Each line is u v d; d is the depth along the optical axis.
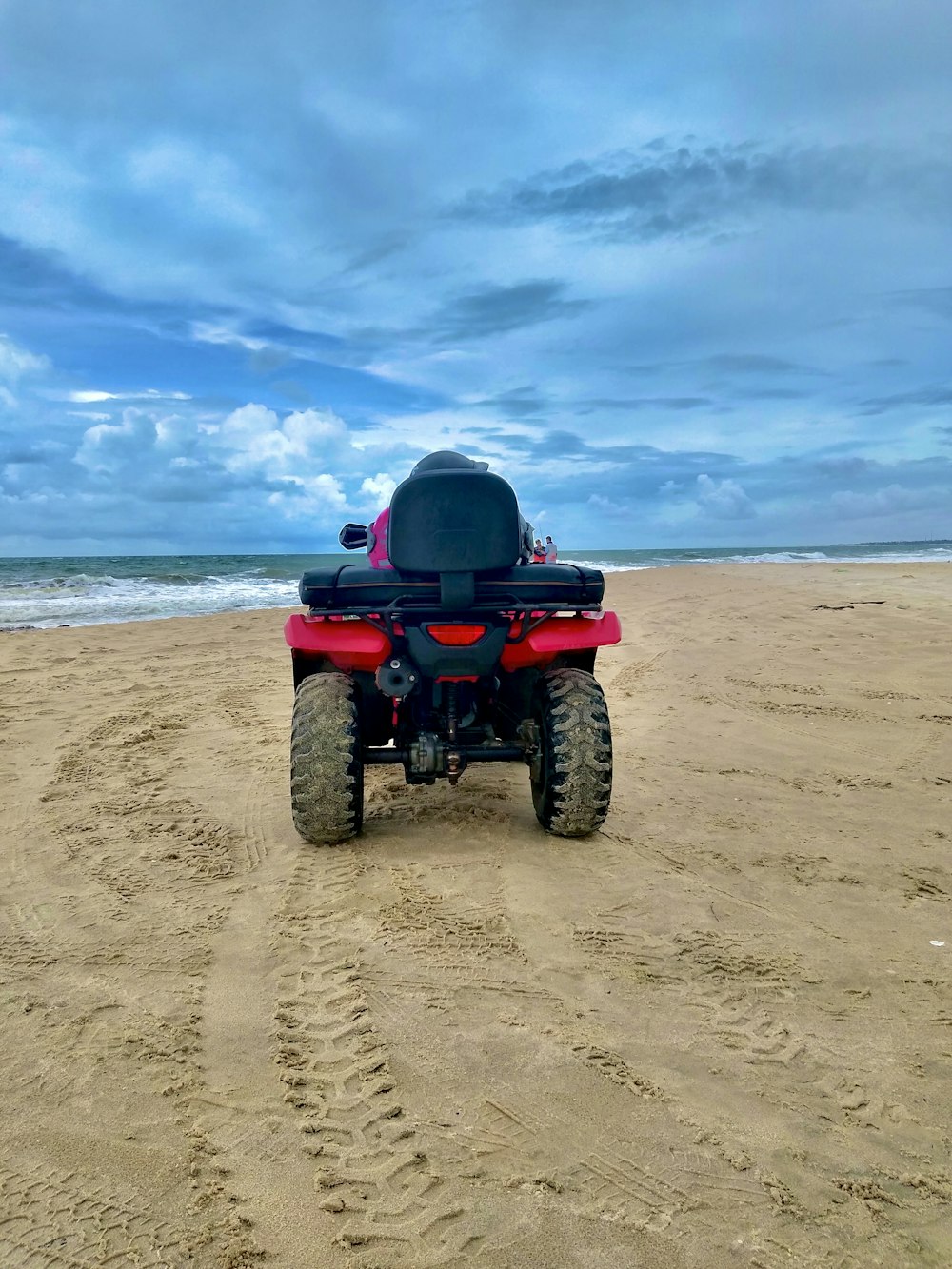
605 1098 2.13
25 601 16.97
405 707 4.23
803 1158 1.92
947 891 3.47
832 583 18.05
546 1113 2.07
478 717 4.48
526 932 3.07
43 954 2.92
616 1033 2.43
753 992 2.67
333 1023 2.47
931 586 16.05
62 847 3.98
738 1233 1.70
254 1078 2.22
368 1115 2.06
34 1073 2.23
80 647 10.48
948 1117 2.07
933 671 8.25
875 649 9.52
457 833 4.16
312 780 3.77
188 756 5.69
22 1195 1.81
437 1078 2.21
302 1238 1.69
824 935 3.08
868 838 4.10
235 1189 1.82
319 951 2.93
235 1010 2.55
